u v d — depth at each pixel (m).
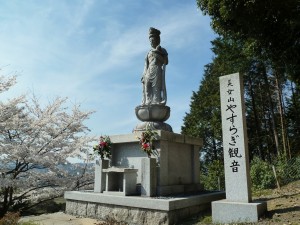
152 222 6.81
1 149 11.31
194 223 6.65
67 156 13.31
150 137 8.26
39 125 13.05
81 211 8.41
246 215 6.14
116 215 7.52
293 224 5.42
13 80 12.86
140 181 8.76
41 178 12.26
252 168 13.34
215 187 17.16
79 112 14.30
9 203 11.58
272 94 25.50
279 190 11.08
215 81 28.41
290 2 9.05
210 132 28.61
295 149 22.56
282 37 10.54
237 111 7.05
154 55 10.10
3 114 12.04
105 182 8.73
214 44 23.58
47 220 7.67
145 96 10.02
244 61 21.20
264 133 26.30
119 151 9.49
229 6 9.45
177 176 9.02
